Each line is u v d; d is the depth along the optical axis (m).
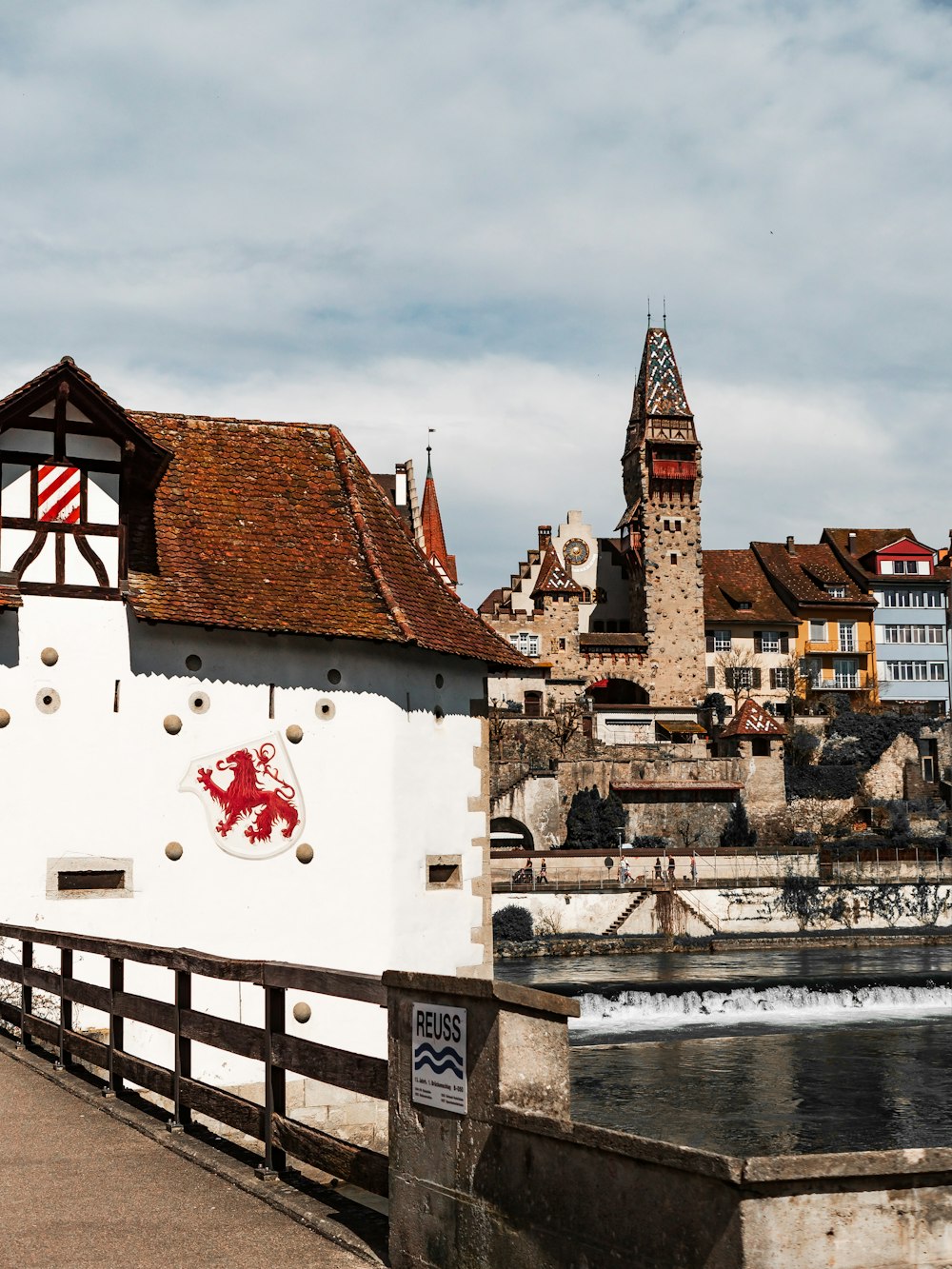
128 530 21.12
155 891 20.45
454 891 22.98
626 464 94.56
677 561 90.69
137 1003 12.38
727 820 75.00
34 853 19.77
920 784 83.50
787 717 85.19
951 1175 5.84
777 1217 5.62
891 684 94.62
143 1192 9.36
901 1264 5.73
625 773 74.62
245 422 25.03
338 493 24.50
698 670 89.94
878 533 100.56
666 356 92.69
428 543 95.44
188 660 20.97
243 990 20.92
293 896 21.30
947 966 54.03
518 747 77.50
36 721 19.95
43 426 20.36
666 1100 32.06
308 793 21.56
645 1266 6.05
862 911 65.19
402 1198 7.78
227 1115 10.27
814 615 94.19
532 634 87.75
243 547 22.52
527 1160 6.81
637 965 54.97
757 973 52.19
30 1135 11.16
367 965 21.67
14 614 19.95
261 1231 8.46
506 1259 6.93
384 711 22.23
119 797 20.36
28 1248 8.09
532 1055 7.15
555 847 72.62
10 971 16.75
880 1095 32.44
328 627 21.55
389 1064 8.00
